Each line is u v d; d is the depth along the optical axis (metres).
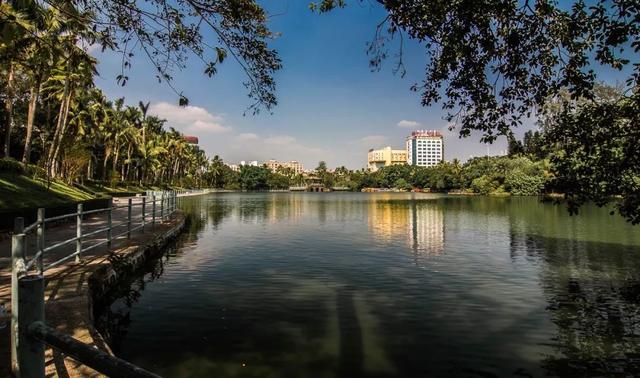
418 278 13.42
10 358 4.77
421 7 5.77
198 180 144.75
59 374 4.51
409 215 40.16
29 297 2.31
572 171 7.21
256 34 6.57
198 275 13.57
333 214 41.44
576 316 9.76
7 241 13.80
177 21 6.45
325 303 10.51
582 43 5.92
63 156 42.59
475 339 8.27
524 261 16.50
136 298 10.84
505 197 86.12
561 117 7.17
